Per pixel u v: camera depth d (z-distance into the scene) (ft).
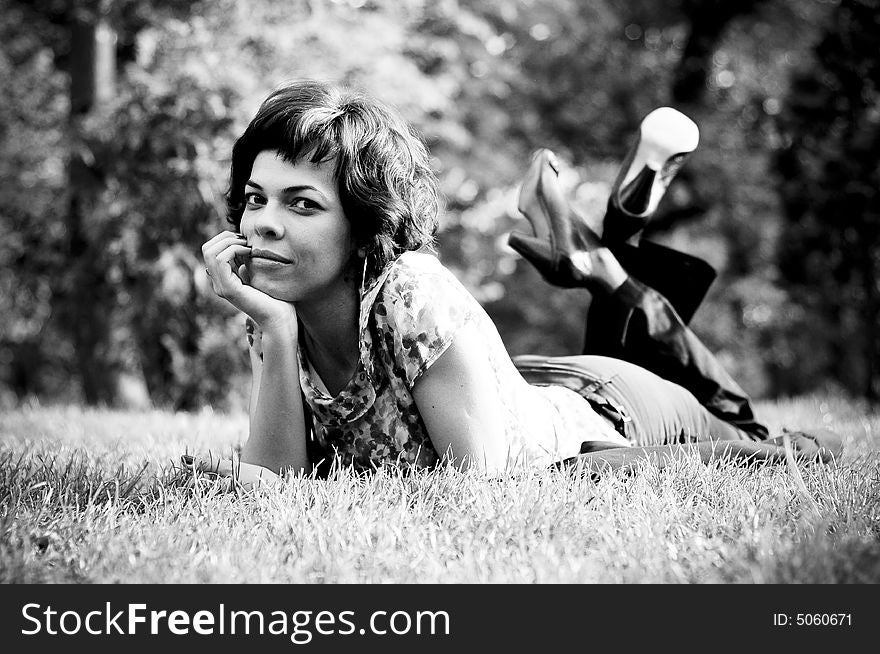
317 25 37.88
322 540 6.99
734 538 7.12
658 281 12.59
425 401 8.73
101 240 31.22
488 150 57.82
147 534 7.19
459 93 55.36
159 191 30.22
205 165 29.81
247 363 32.71
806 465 9.52
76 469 9.94
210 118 30.32
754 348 58.44
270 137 8.52
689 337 12.12
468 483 7.98
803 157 36.70
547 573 6.39
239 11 33.37
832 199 36.11
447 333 8.59
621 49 62.49
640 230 12.45
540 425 9.75
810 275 38.81
